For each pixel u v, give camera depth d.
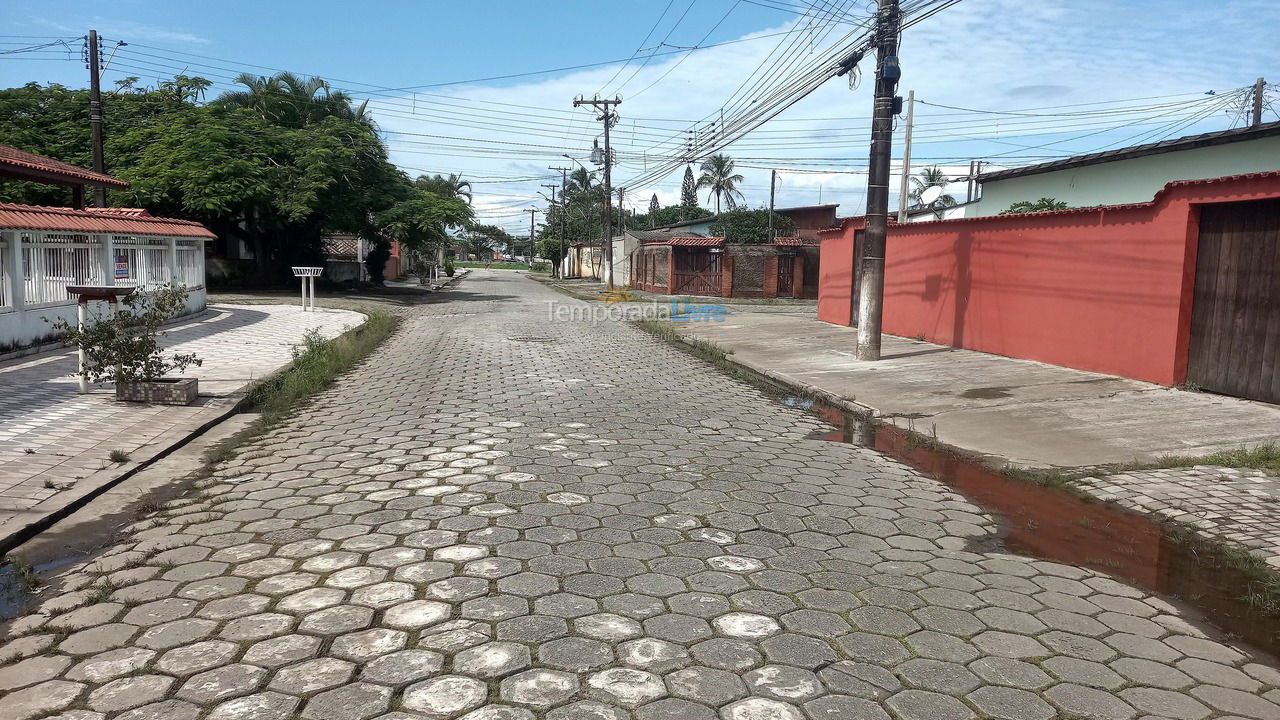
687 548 4.35
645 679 2.99
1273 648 3.40
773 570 4.08
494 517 4.77
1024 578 4.09
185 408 7.87
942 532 4.76
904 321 14.60
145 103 29.61
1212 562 4.38
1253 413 7.58
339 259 42.44
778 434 7.45
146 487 5.40
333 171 27.58
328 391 9.39
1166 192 8.82
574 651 3.19
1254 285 8.00
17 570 3.92
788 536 4.59
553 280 55.72
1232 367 8.26
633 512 4.92
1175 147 15.64
